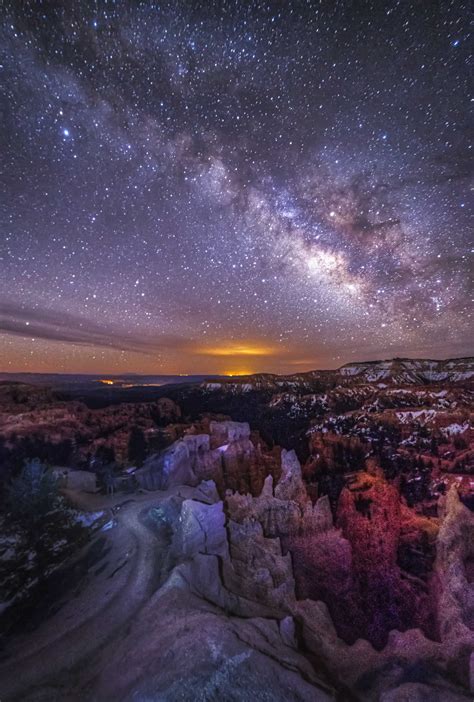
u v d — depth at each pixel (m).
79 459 48.53
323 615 23.27
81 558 24.73
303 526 30.86
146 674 13.78
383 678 20.06
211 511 25.12
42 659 15.93
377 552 30.02
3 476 43.41
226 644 14.91
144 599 19.41
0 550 25.95
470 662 20.00
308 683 14.47
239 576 23.69
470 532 29.11
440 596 25.67
